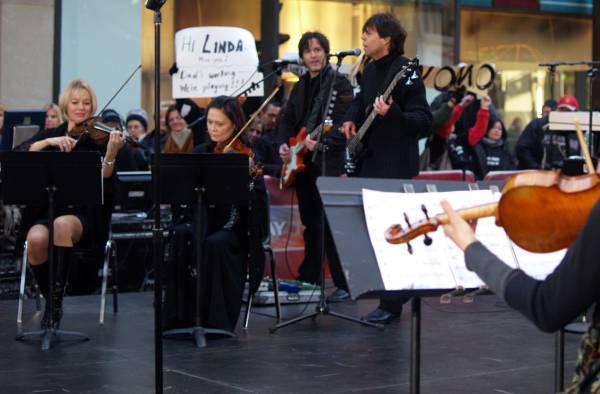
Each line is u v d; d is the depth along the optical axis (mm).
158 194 4844
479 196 3512
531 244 2756
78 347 6461
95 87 11883
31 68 11641
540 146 11188
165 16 12164
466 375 5777
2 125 9680
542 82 14734
